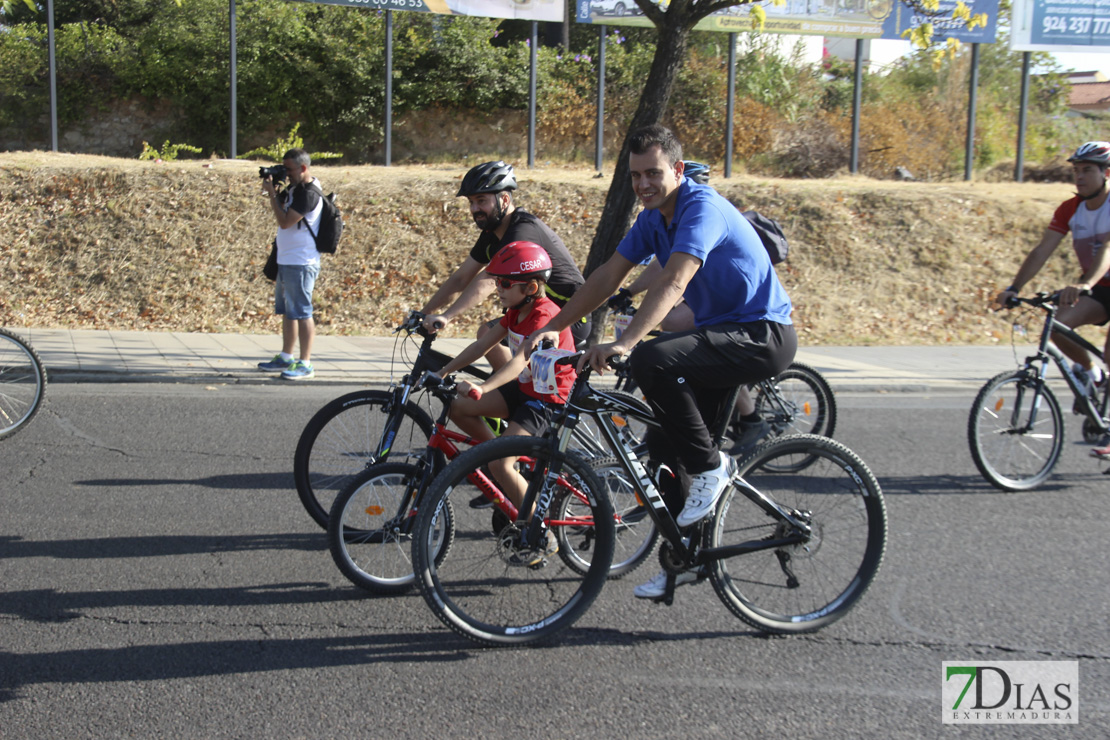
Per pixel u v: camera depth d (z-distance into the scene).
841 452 3.77
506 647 3.56
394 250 11.95
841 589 3.84
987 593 4.20
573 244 12.34
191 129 17.56
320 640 3.59
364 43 17.34
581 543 4.14
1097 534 5.04
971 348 11.20
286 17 17.05
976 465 5.79
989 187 15.01
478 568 4.26
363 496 4.00
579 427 4.24
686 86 18.14
